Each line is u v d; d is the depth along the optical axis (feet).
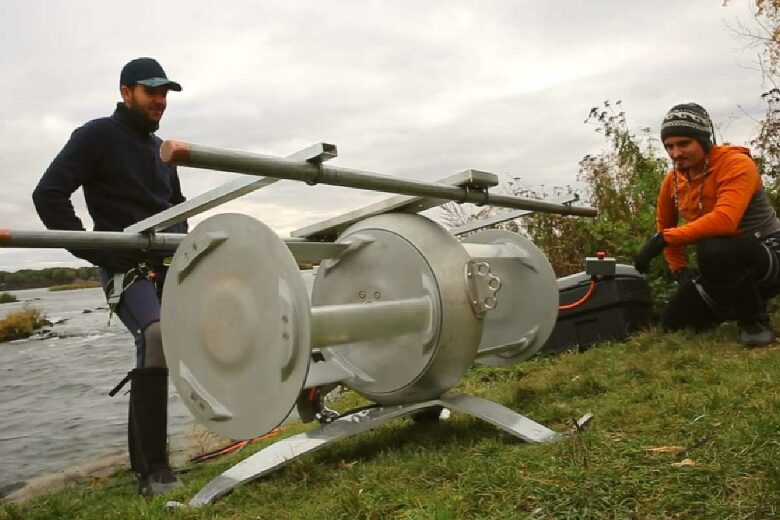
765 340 13.23
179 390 9.25
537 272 12.67
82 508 10.73
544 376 13.87
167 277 9.39
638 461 7.64
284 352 8.09
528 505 7.00
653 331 15.79
